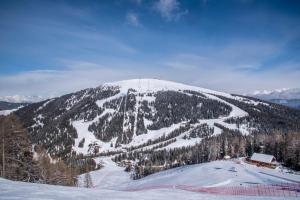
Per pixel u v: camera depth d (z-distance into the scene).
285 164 127.38
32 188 22.95
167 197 24.91
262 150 152.12
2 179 27.08
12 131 52.16
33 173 54.22
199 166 119.94
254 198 27.72
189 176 101.06
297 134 136.00
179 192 29.45
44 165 63.66
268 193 60.09
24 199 18.06
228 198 27.27
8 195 19.06
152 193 26.98
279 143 142.25
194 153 181.00
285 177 90.38
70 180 78.00
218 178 89.38
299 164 115.62
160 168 175.25
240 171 100.94
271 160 121.94
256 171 102.44
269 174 96.56
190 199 25.06
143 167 187.12
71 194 21.72
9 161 51.66
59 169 76.19
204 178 92.81
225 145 165.38
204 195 27.59
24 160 53.25
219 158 165.12
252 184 76.12
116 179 176.62
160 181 107.25
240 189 68.56
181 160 188.50
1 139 49.97
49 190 22.73
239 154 158.50
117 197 22.28
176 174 114.25
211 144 176.50
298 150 117.31
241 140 168.12
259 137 166.50
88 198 20.50
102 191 25.44
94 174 194.25
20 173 51.22
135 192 26.66
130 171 199.12
